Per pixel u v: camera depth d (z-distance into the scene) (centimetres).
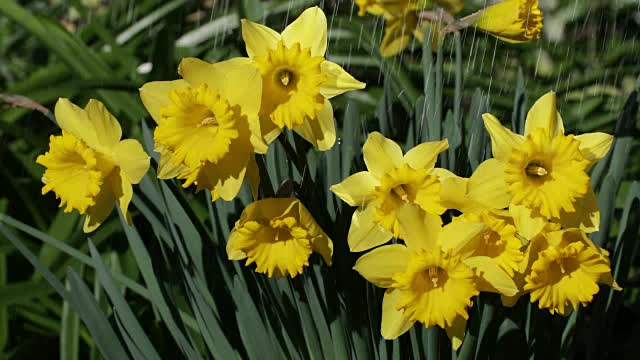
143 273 101
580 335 108
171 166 92
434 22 103
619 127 102
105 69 136
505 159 91
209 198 101
